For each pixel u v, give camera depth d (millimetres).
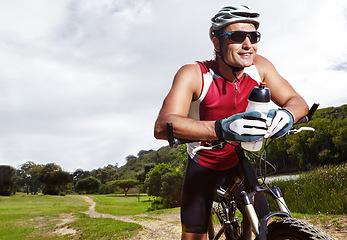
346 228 4629
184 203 1750
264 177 1302
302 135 54281
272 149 56688
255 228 1190
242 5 1437
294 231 1049
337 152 51000
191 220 1697
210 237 2213
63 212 23344
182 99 1449
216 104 1570
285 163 55656
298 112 1338
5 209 31938
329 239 973
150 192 30031
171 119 1248
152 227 9117
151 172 30297
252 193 1274
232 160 1693
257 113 1060
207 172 1692
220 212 1926
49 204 46312
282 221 1115
